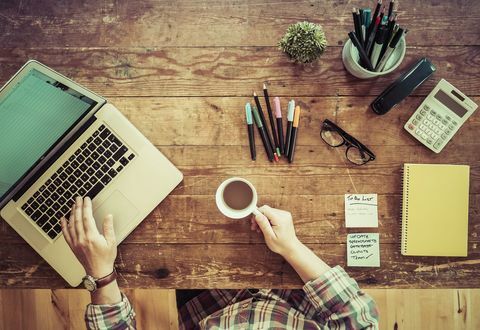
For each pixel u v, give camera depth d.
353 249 1.11
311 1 1.12
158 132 1.12
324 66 1.12
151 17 1.12
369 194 1.12
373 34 1.01
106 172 1.07
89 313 1.03
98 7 1.12
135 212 1.07
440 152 1.12
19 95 0.95
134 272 1.11
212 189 1.11
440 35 1.12
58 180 1.06
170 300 1.75
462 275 1.12
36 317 1.75
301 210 1.12
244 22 1.12
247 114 1.09
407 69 1.12
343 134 1.11
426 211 1.10
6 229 1.10
